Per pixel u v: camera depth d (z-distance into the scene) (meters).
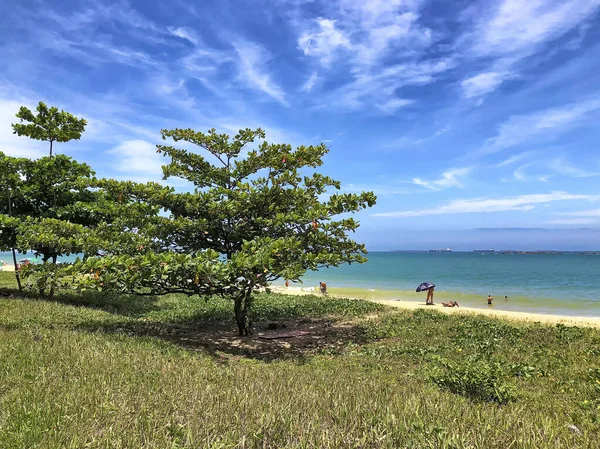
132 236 10.32
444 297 31.67
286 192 11.01
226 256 11.85
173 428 3.52
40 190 15.77
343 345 10.36
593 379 7.02
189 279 9.34
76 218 15.76
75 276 8.73
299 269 8.96
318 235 10.56
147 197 10.80
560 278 54.34
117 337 8.27
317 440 3.37
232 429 3.56
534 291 37.34
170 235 11.09
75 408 3.88
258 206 11.18
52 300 14.47
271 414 3.85
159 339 8.84
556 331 11.47
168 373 5.43
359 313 15.52
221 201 10.98
